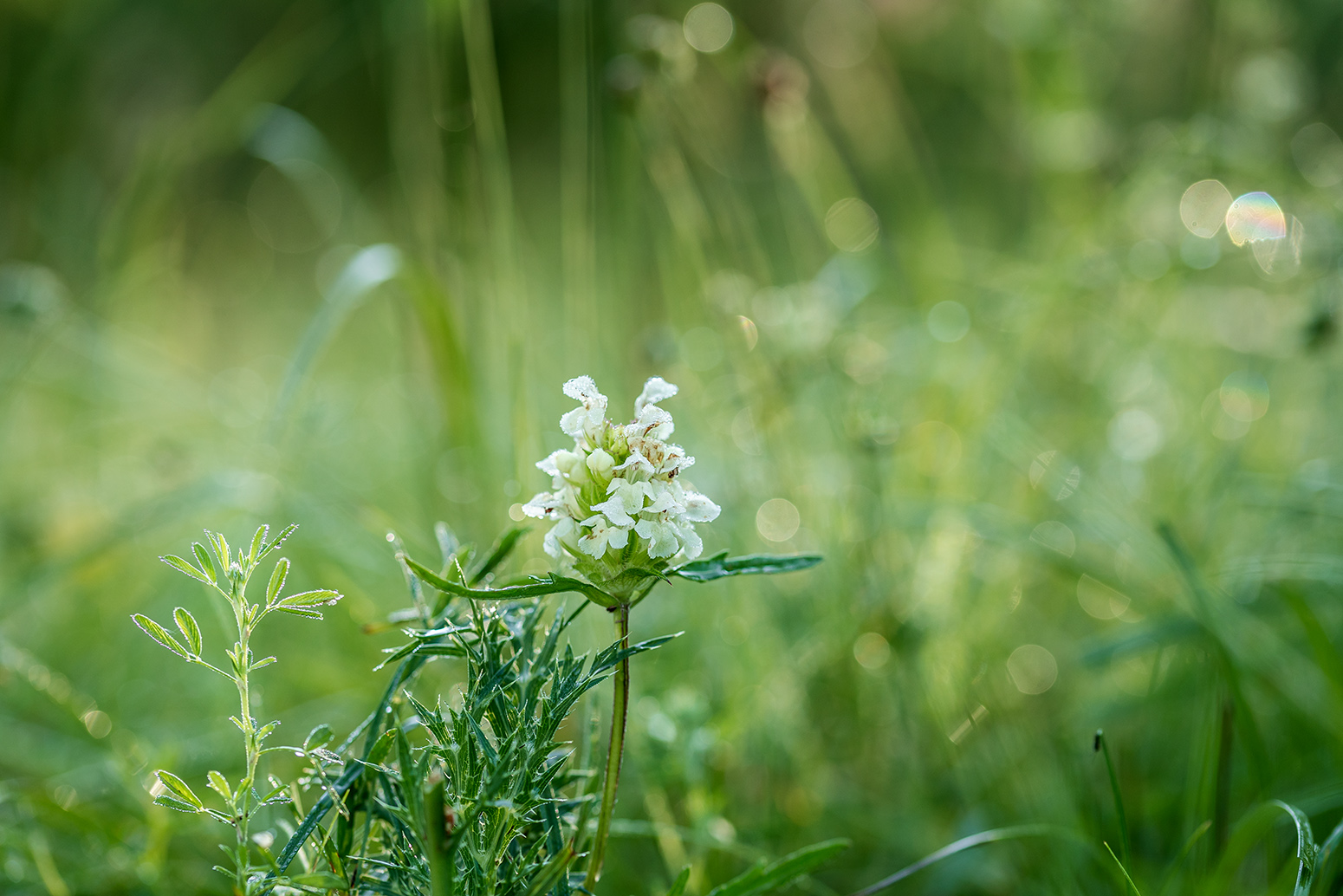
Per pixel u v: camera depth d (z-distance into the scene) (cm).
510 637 61
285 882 60
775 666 77
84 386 130
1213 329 109
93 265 143
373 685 76
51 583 88
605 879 70
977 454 93
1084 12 121
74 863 69
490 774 60
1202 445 96
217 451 109
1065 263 96
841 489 84
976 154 176
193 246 212
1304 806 69
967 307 109
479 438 83
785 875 62
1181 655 76
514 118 234
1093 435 104
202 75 198
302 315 186
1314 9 132
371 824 61
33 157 171
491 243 91
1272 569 75
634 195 99
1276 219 88
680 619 82
